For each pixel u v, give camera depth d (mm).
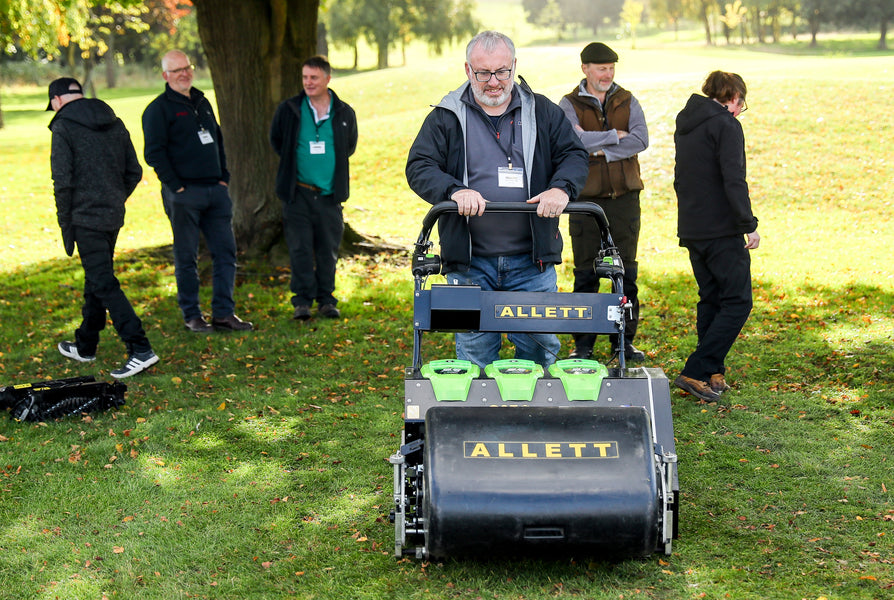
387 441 5105
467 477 3213
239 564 3654
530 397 3537
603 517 3168
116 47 67625
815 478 4395
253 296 8859
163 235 13453
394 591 3379
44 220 14859
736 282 5492
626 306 3846
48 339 7578
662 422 3559
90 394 5645
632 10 85562
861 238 10992
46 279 10156
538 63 29141
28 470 4723
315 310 8406
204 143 7422
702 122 5410
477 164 4145
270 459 4871
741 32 87500
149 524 4047
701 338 5809
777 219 12367
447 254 4180
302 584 3473
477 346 4324
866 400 5504
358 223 13734
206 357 6949
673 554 3607
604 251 4059
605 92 6254
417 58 82875
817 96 18000
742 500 4160
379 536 3871
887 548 3629
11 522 4098
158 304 8688
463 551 3248
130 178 6527
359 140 19500
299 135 7762
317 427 5363
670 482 3498
